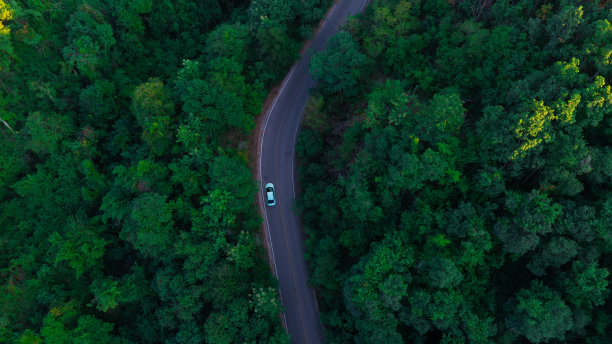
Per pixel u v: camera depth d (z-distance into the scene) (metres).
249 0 94.94
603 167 44.62
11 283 64.81
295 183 73.81
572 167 45.03
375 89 62.53
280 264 67.88
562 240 43.91
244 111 73.94
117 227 70.25
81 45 76.50
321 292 61.31
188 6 91.75
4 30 73.62
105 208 61.53
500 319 48.84
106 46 80.56
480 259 48.06
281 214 71.50
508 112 52.56
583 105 46.34
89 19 79.81
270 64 76.50
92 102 77.50
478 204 51.44
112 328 60.62
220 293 55.16
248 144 76.88
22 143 76.00
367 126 57.00
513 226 46.69
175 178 60.78
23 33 76.75
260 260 62.34
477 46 61.09
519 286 50.28
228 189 60.56
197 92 63.41
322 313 60.38
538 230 44.06
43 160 78.25
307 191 67.12
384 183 54.28
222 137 72.94
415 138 49.84
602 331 44.44
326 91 74.88
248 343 52.91
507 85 55.81
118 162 73.81
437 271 45.00
